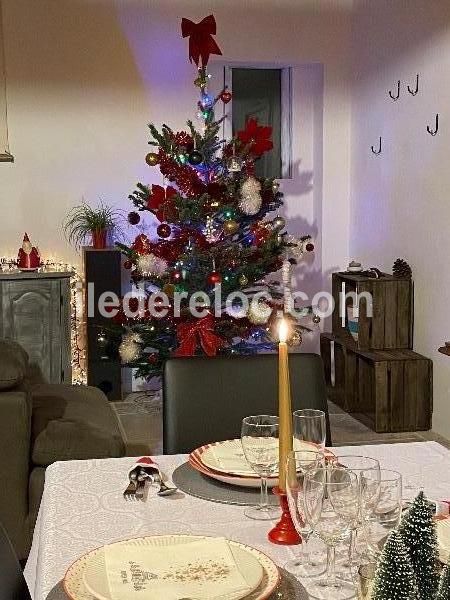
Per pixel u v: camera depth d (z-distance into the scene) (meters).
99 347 5.26
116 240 5.56
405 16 4.85
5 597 1.25
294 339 4.77
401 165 4.99
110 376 5.34
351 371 5.06
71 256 5.53
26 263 5.22
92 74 5.45
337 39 5.67
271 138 5.89
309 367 2.33
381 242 5.31
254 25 5.55
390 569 0.89
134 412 5.16
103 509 1.60
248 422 1.60
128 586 1.20
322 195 5.79
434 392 4.68
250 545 1.43
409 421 4.70
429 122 4.62
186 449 2.23
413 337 4.93
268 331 4.77
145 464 1.75
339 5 5.65
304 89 5.85
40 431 2.93
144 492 1.68
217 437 2.25
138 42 5.47
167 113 5.56
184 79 5.56
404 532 0.93
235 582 1.21
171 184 5.51
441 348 4.00
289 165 5.91
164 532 1.49
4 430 2.73
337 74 5.70
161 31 5.48
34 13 5.33
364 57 5.46
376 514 1.27
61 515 1.57
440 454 1.94
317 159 5.84
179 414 2.24
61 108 5.43
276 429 1.52
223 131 5.79
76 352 5.52
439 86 4.49
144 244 4.70
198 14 5.50
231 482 1.67
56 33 5.38
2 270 5.27
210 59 5.52
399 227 5.05
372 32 5.32
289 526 1.45
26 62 5.36
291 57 5.62
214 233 4.62
